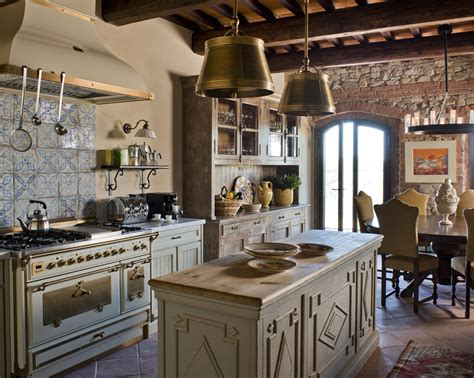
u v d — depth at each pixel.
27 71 2.77
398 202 4.40
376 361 3.34
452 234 4.30
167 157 4.81
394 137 7.10
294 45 5.84
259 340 1.96
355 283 3.13
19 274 2.75
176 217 4.39
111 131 4.17
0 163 3.29
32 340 2.82
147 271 3.70
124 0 3.95
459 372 3.15
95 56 3.33
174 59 4.94
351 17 4.46
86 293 3.17
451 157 6.70
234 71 1.95
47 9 3.16
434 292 4.65
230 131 5.10
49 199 3.64
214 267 2.49
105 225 3.83
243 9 4.72
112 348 3.45
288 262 2.48
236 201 5.07
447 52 5.31
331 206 7.72
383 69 7.08
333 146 7.64
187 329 2.15
